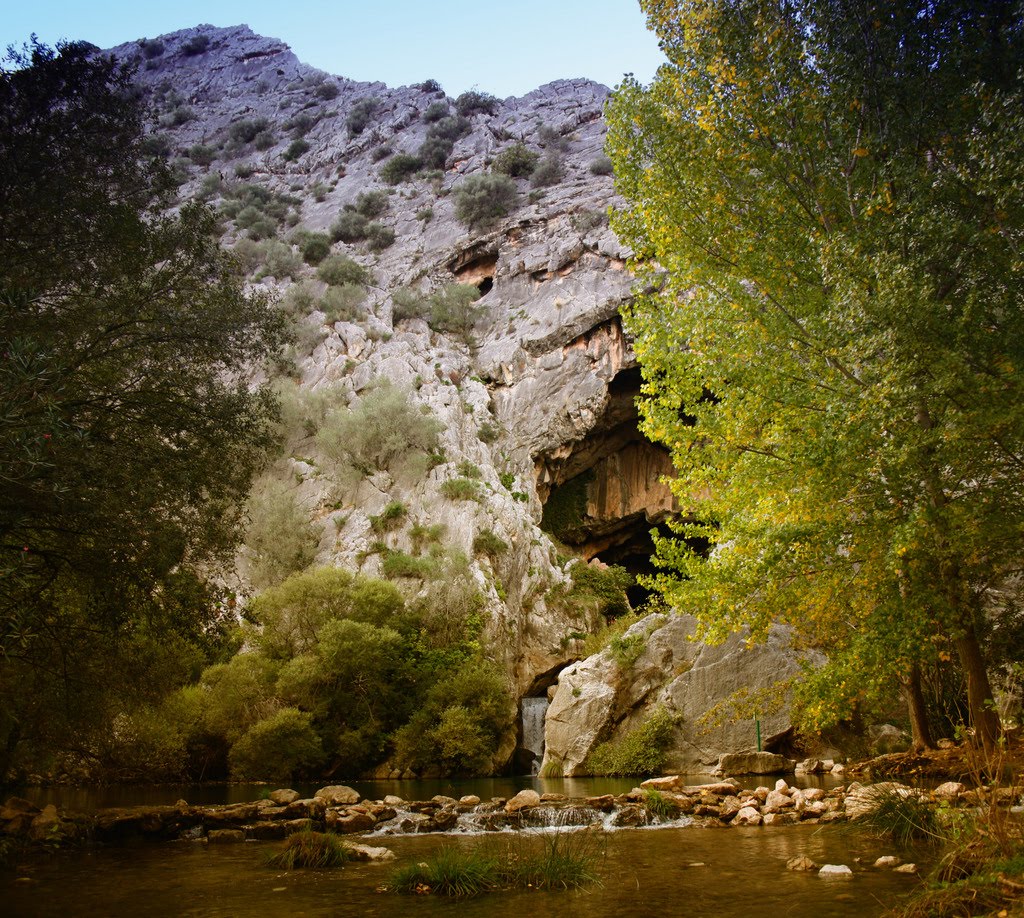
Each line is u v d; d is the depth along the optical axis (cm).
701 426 1304
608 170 8625
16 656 1291
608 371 5634
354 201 9969
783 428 1172
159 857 949
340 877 784
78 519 1135
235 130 12475
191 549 1504
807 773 1903
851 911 545
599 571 4797
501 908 615
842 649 1349
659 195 1375
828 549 1152
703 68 1329
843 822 962
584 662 2744
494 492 4906
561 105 11438
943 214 1041
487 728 3102
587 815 1174
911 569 1116
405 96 12500
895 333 973
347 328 6328
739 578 1234
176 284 1484
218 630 1598
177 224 1568
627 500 5916
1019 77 1002
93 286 1316
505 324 6588
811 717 1254
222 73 15312
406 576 4266
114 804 1769
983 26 1148
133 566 1294
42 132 1256
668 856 830
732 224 1333
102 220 1302
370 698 3212
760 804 1202
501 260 7300
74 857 955
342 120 12481
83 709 1547
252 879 785
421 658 3456
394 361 5859
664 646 2636
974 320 998
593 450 5909
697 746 2359
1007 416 933
